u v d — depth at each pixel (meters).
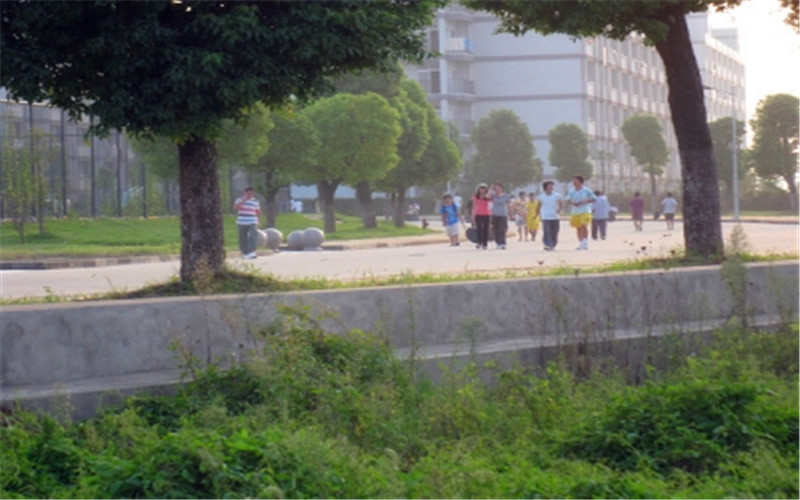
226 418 8.20
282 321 9.66
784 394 8.45
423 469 7.57
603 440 8.12
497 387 9.60
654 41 14.27
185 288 11.71
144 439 7.73
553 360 10.67
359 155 41.56
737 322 10.80
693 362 9.23
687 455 7.78
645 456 7.84
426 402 8.85
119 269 25.69
